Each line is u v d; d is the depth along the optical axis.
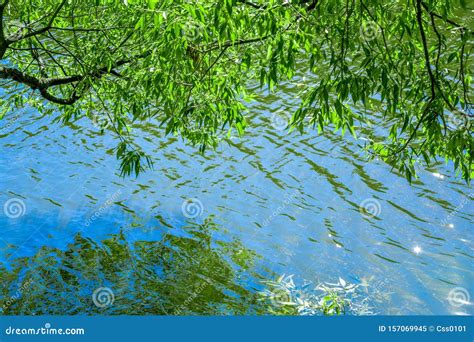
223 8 7.55
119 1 9.28
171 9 7.86
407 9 8.12
